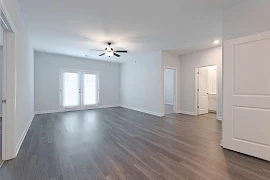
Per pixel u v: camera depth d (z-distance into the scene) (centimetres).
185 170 183
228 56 241
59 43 442
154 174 174
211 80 638
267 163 200
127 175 172
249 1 222
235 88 234
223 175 172
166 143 273
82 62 664
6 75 207
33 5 240
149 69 578
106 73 743
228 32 248
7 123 209
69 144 266
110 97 760
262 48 206
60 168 186
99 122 434
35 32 356
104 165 194
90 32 355
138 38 396
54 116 515
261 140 210
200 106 565
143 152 235
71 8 250
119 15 274
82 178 166
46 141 279
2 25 190
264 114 207
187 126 393
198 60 536
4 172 177
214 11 260
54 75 592
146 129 364
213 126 393
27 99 354
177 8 250
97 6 244
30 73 414
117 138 299
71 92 639
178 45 463
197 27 327
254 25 217
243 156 221
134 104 668
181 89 598
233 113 237
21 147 250
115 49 511
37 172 177
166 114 567
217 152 235
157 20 294
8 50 208
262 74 207
